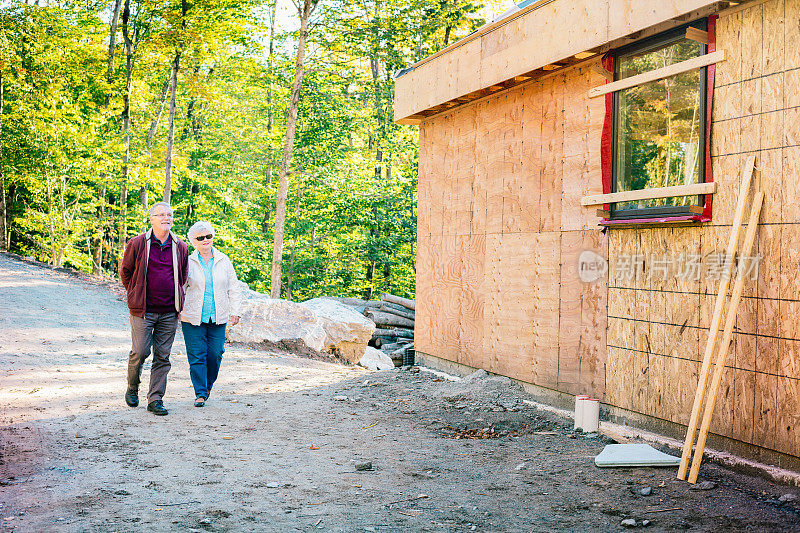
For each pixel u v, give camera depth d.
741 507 3.99
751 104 4.70
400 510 3.90
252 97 25.69
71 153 20.88
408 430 6.07
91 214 25.73
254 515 3.73
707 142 5.01
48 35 20.78
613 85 5.90
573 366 6.46
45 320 11.10
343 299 16.91
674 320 5.30
